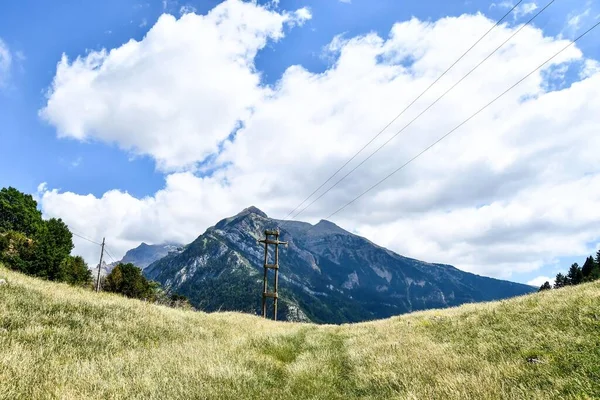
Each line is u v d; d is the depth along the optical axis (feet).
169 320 57.36
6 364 23.26
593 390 19.75
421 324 61.57
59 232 222.07
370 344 48.83
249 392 25.57
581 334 31.01
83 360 29.14
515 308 52.13
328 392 28.12
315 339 59.67
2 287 45.27
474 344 37.52
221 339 50.52
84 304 49.83
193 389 23.98
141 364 29.84
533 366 25.95
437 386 24.11
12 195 222.48
